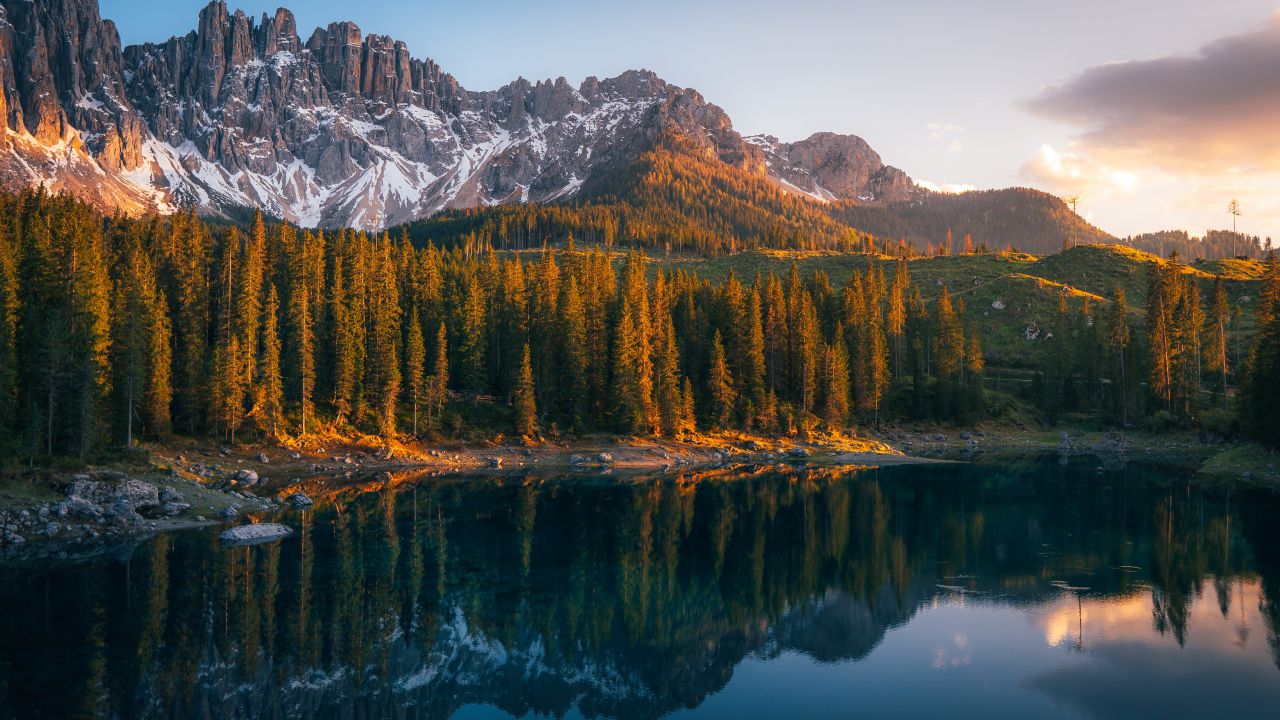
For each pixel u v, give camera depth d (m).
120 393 81.38
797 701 32.62
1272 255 102.88
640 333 119.56
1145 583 48.72
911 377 146.75
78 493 59.59
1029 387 152.12
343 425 104.12
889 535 63.03
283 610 41.81
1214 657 36.53
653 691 33.72
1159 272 144.75
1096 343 148.25
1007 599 46.09
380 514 68.06
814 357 129.88
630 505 75.38
